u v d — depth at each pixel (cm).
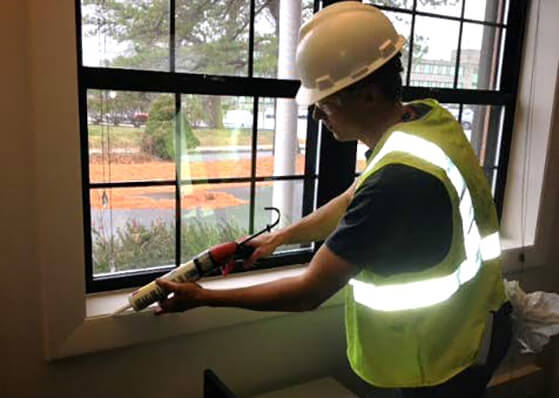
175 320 128
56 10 102
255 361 148
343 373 167
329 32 96
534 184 200
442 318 103
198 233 145
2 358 112
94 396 125
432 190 88
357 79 94
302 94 104
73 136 108
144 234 137
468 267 104
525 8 194
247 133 146
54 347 115
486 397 200
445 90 182
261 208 155
